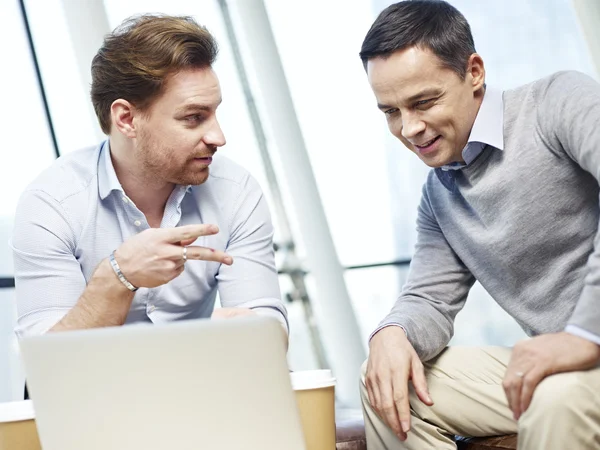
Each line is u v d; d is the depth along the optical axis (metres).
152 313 1.98
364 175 4.84
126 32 1.89
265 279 2.03
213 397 1.29
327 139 4.84
